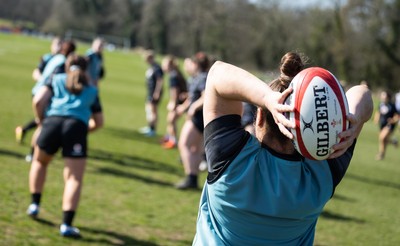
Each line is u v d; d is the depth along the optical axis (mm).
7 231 5453
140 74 45281
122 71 46031
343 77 56438
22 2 107625
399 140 24422
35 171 5914
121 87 31656
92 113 6367
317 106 1810
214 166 2115
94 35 96188
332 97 1829
